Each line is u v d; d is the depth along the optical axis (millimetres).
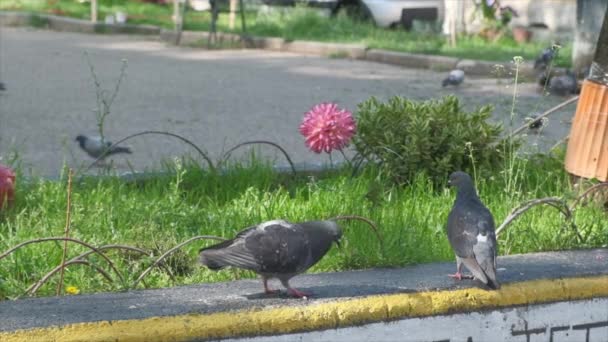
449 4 25875
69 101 16953
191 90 18516
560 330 6355
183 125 14992
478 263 5844
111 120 15289
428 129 9188
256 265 5547
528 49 24688
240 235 5684
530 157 9812
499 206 8234
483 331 6121
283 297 5832
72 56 23516
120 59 23234
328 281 6262
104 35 28922
